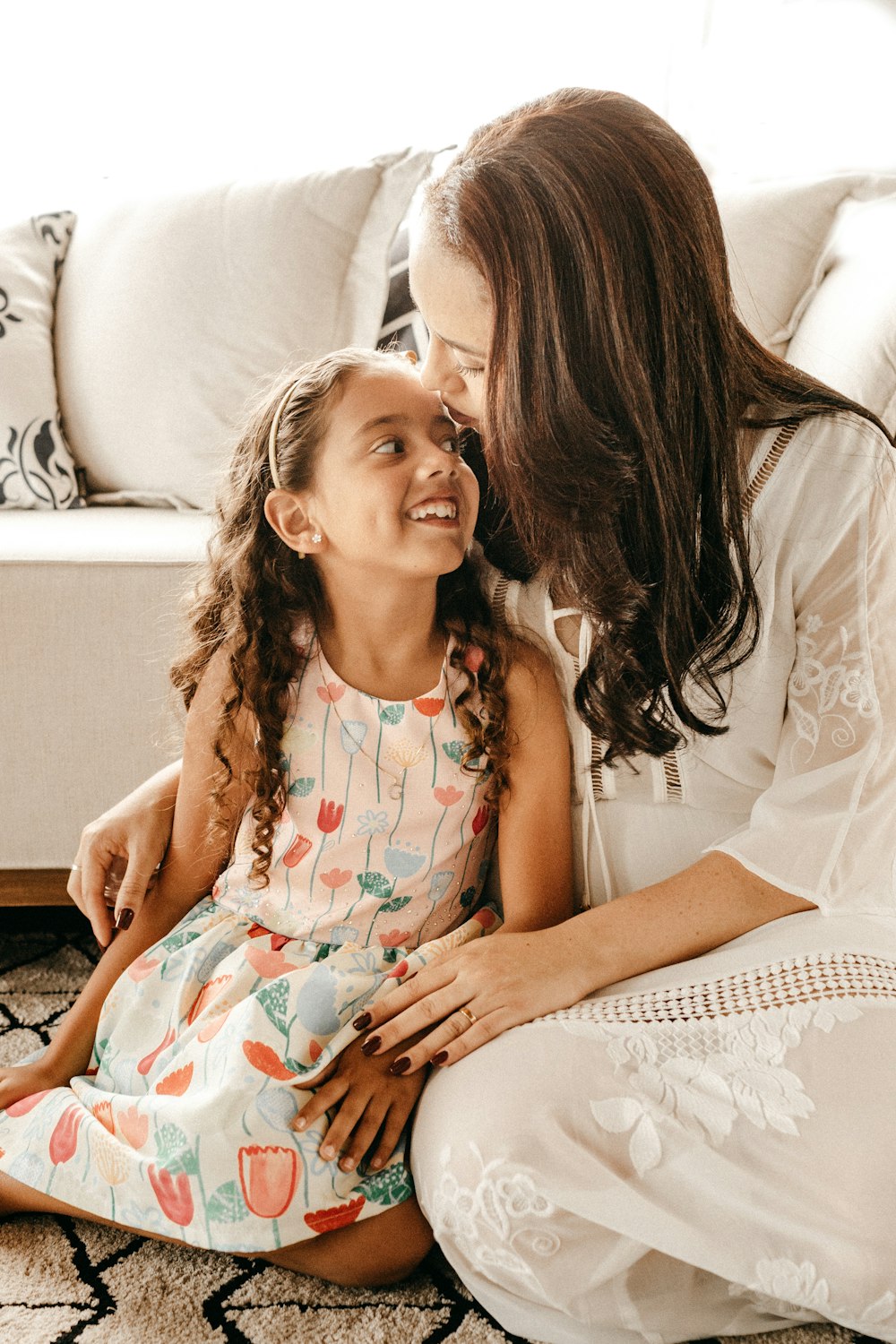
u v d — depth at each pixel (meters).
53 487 1.75
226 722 1.13
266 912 1.13
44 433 1.75
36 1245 1.02
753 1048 0.88
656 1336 0.88
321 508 1.06
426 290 0.94
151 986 1.11
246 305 1.75
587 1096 0.87
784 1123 0.84
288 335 1.75
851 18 1.74
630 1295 0.89
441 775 1.11
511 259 0.88
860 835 0.97
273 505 1.08
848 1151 0.83
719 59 2.01
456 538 1.03
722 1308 0.90
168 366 1.75
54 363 1.84
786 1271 0.84
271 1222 0.93
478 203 0.89
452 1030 0.94
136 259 1.79
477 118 2.35
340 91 2.37
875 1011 0.88
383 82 2.36
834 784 0.98
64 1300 0.94
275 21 2.35
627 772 1.05
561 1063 0.88
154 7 2.35
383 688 1.11
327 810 1.12
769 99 1.83
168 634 1.43
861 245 1.38
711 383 0.92
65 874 1.52
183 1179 0.94
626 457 0.90
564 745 1.08
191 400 1.74
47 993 1.42
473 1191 0.86
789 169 1.71
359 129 2.38
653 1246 0.85
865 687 0.97
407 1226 0.97
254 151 2.39
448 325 0.95
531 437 0.90
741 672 1.01
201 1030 1.03
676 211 0.89
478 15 2.32
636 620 0.95
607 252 0.87
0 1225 1.05
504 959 0.96
